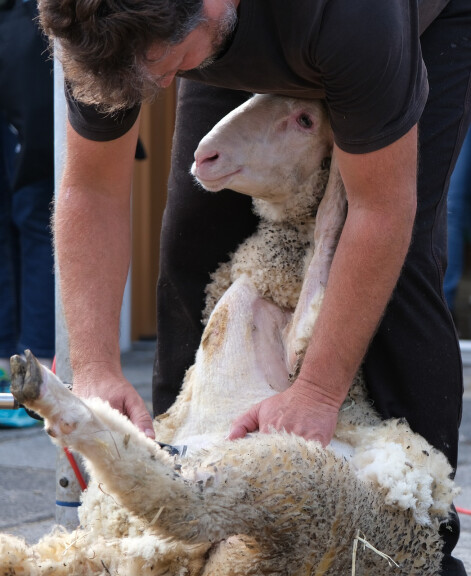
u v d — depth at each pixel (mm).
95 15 3170
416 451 3947
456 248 11844
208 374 4270
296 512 3480
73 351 4309
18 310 9023
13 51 8141
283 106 4273
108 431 3266
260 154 4262
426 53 4465
